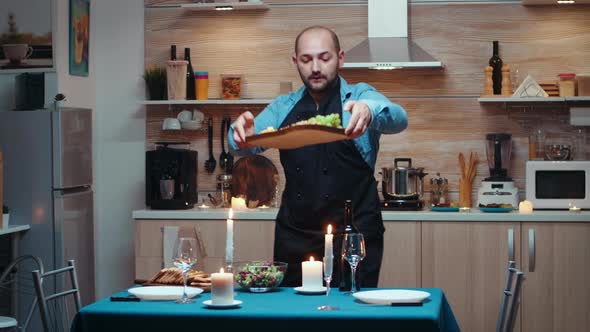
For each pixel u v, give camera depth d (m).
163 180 5.33
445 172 5.56
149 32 5.80
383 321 2.38
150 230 5.25
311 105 3.28
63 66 5.35
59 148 4.93
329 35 3.08
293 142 2.75
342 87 3.27
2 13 5.36
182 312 2.47
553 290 4.94
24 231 4.99
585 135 5.43
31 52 5.31
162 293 2.80
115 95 5.80
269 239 5.13
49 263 4.96
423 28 5.56
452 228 4.99
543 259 4.94
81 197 5.16
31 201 4.97
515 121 5.51
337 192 3.17
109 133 5.81
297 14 5.66
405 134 5.58
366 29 5.61
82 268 5.18
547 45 5.48
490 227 4.97
